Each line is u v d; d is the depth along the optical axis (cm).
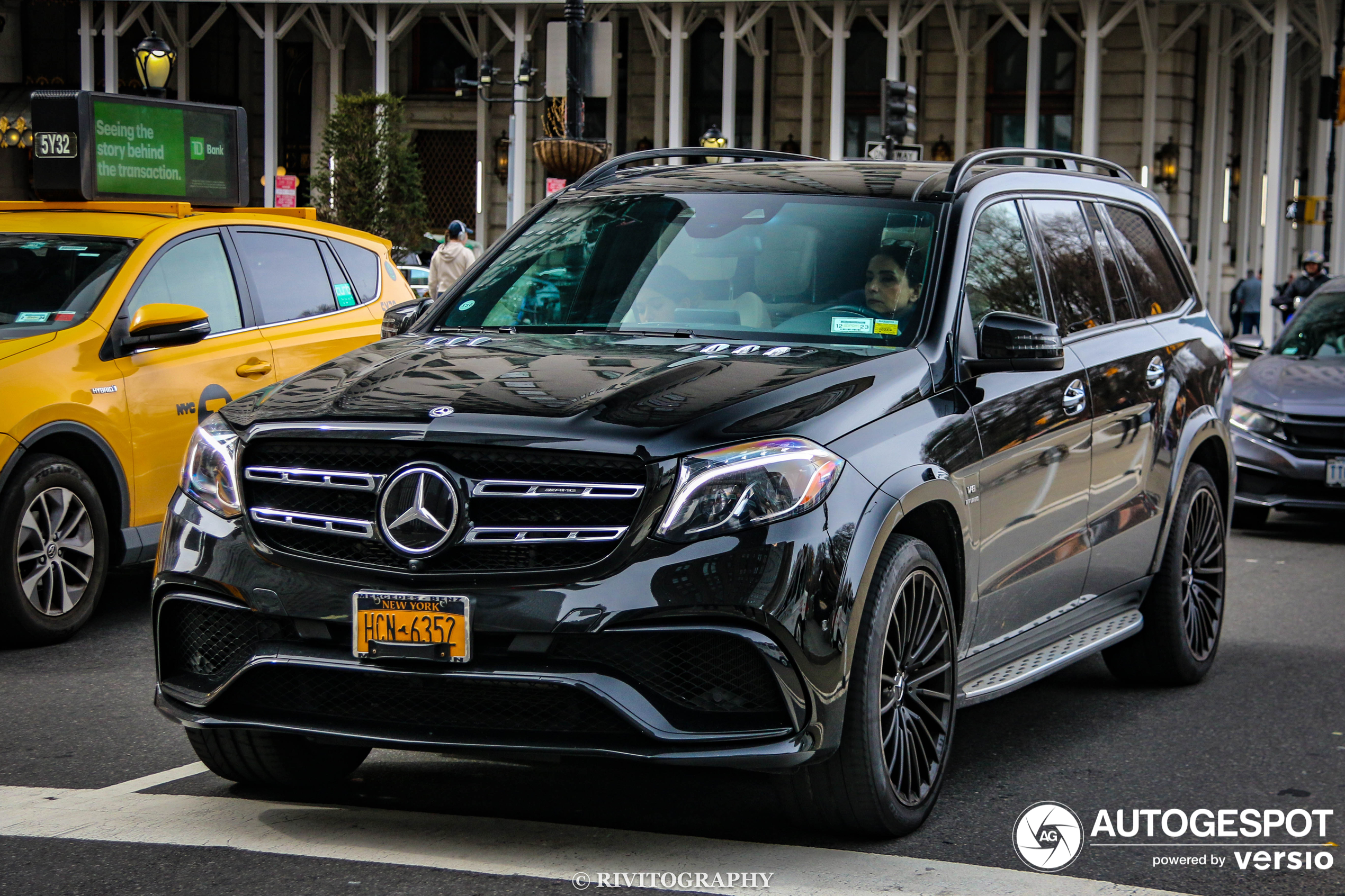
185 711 433
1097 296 611
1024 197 581
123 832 437
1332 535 1167
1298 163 4284
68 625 717
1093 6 2970
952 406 472
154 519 761
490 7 3362
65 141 835
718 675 394
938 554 475
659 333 498
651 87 3800
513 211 2778
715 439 399
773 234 525
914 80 3538
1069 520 553
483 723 404
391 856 416
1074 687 668
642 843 431
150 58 1526
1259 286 3341
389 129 2984
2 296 758
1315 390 1145
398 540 400
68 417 712
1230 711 623
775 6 3684
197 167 910
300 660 409
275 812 459
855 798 423
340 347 873
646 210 553
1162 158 3459
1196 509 670
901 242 514
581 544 393
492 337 498
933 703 465
